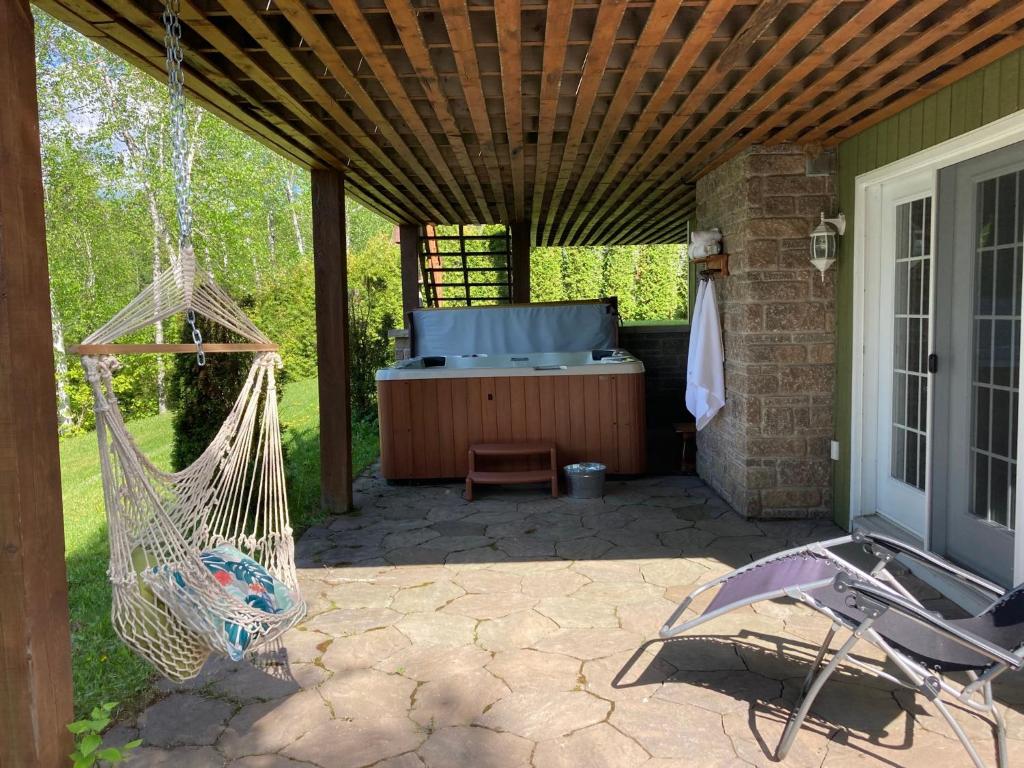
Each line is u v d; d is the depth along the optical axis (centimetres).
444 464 604
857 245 426
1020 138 292
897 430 415
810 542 425
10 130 162
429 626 320
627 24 267
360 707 256
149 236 1451
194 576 201
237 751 232
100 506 632
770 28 272
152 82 1381
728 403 509
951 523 351
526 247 834
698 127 393
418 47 267
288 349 1611
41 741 169
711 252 498
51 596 174
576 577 376
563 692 262
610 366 597
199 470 229
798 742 229
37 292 170
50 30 1283
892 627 227
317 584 375
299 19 245
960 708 246
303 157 462
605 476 599
